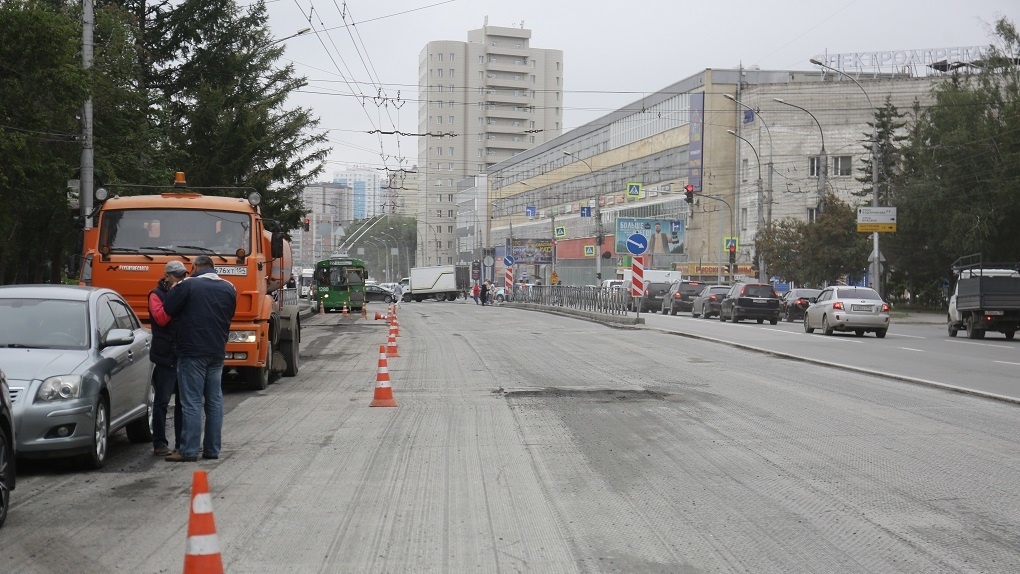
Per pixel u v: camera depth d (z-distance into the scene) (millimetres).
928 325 45781
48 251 36344
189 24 37250
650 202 85812
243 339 15359
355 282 63281
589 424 12219
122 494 8359
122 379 10273
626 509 7684
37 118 20344
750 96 75688
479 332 33031
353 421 12625
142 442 11375
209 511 5004
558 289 54031
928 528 7062
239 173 34469
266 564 6184
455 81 146625
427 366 20406
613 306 39750
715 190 76875
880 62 77375
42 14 18844
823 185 58688
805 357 21969
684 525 7172
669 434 11422
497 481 8789
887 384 16781
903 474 9055
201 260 10141
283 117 37906
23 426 8789
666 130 82875
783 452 10234
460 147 146375
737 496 8141
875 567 6086
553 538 6812
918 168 56281
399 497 8156
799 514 7504
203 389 10039
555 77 151250
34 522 7336
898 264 59531
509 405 14070
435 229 145000
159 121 34250
